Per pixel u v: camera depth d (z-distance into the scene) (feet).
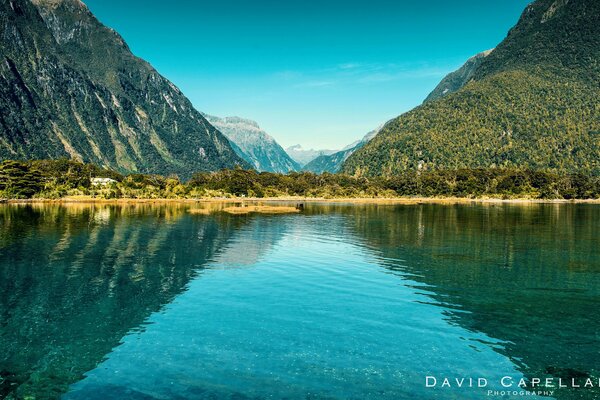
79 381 68.23
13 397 63.87
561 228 284.41
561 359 77.36
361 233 249.55
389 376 70.13
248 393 64.39
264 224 299.79
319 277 136.05
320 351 79.10
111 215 363.97
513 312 102.58
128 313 100.07
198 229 264.11
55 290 120.06
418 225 299.38
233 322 93.81
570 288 125.29
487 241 219.61
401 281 131.54
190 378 68.90
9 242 205.46
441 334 87.97
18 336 86.38
